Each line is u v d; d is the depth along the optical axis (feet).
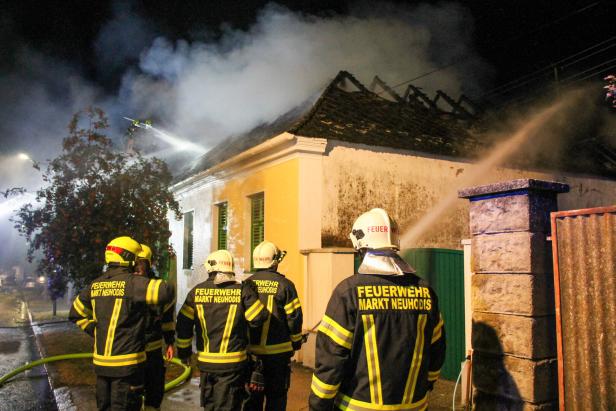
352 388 8.41
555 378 13.19
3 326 43.70
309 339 25.35
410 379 8.43
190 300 14.34
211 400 13.83
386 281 8.69
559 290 12.67
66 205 29.81
